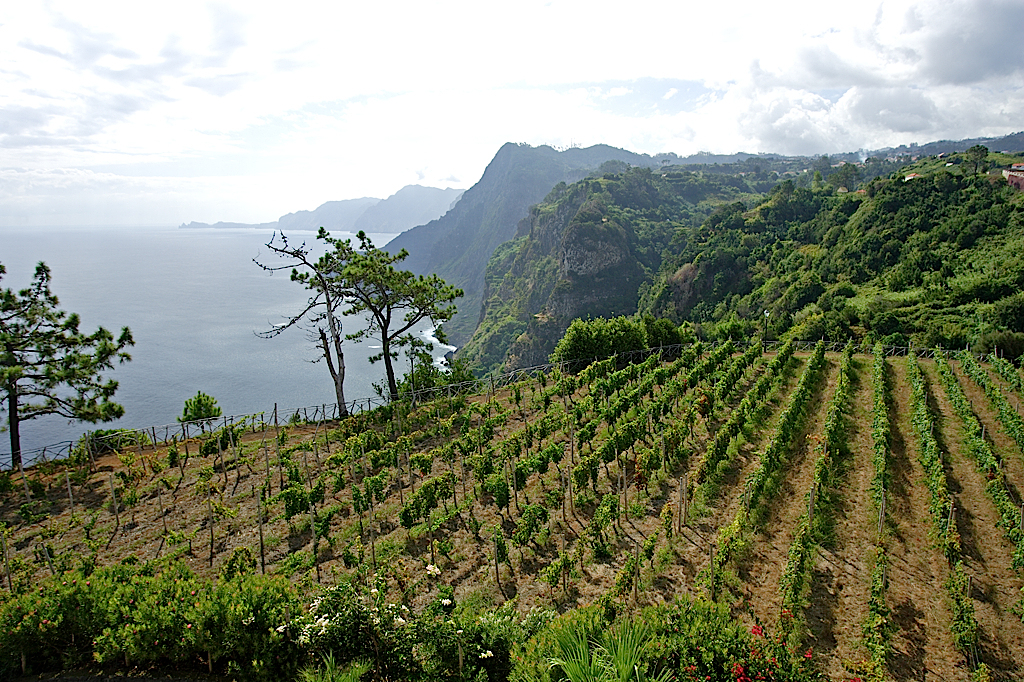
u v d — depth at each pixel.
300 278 32.50
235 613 10.22
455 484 20.30
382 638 10.09
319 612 10.39
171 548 16.36
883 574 13.86
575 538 16.55
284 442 24.78
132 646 10.09
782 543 15.96
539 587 14.14
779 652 9.64
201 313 187.00
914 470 20.95
